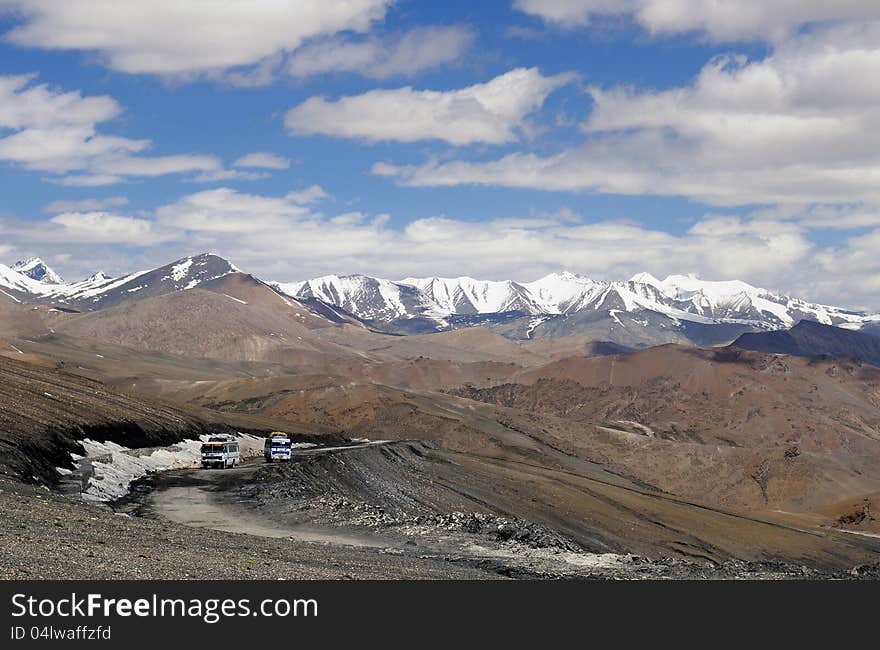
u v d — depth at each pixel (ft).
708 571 152.35
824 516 530.27
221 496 192.75
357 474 279.08
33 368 327.47
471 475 352.08
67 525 106.42
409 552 136.36
